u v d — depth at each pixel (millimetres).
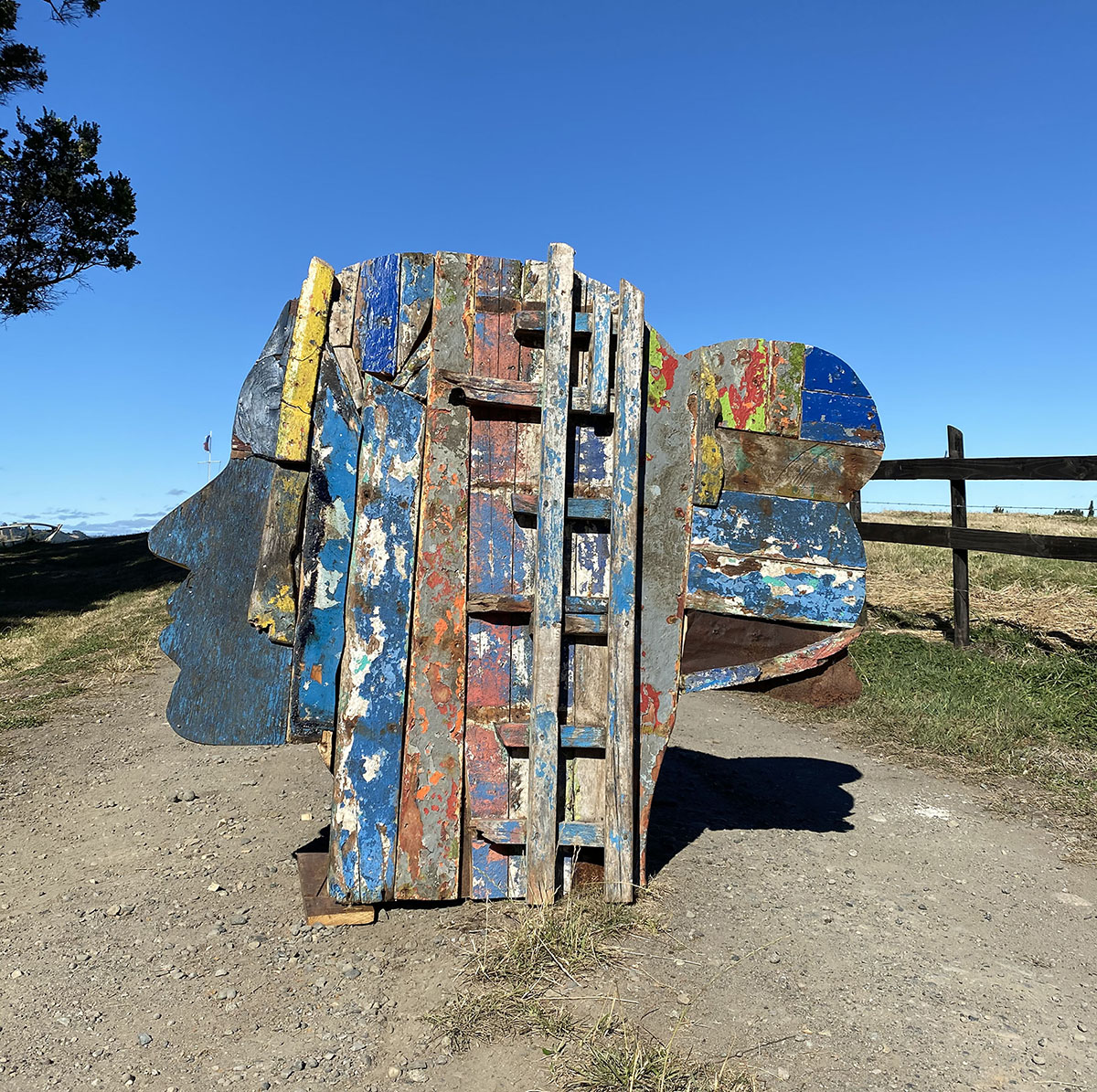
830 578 3645
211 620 3322
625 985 2793
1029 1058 2459
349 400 3270
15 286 15070
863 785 4984
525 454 3373
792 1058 2428
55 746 5980
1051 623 8062
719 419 3541
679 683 3529
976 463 7492
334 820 3232
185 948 3109
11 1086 2346
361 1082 2336
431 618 3283
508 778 3318
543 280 3373
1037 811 4484
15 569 17609
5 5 14125
